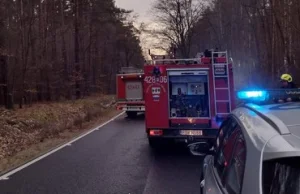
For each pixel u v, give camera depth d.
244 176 2.53
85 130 18.91
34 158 11.34
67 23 40.31
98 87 57.25
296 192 2.28
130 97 25.66
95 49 58.78
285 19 26.77
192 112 11.61
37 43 30.38
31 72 28.67
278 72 30.70
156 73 11.70
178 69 11.63
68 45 46.91
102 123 22.14
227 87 11.38
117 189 7.79
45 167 9.98
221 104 11.41
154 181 8.39
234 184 2.85
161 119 11.72
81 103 33.00
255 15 42.16
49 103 32.03
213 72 11.33
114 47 71.31
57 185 8.13
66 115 24.78
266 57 38.25
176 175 8.91
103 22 50.56
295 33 27.03
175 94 11.79
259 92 4.14
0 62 23.52
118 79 25.73
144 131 17.56
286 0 26.28
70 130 18.91
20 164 10.51
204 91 11.66
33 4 27.08
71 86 40.12
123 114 29.00
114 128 19.25
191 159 10.76
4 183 8.37
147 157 11.16
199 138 11.49
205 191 3.52
